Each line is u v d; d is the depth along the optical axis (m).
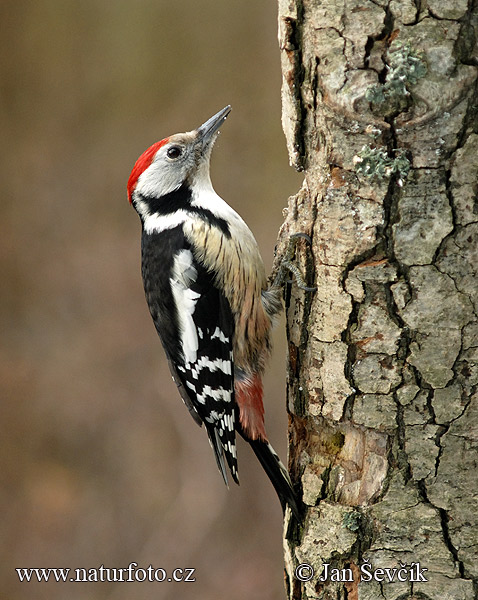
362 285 6.39
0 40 21.09
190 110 19.52
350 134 6.23
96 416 17.08
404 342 6.30
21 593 14.27
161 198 8.84
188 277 8.49
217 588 13.91
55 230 19.61
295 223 7.11
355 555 6.65
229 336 8.52
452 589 6.34
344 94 6.13
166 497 15.51
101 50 20.55
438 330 6.18
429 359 6.23
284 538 7.36
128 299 18.50
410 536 6.44
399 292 6.25
